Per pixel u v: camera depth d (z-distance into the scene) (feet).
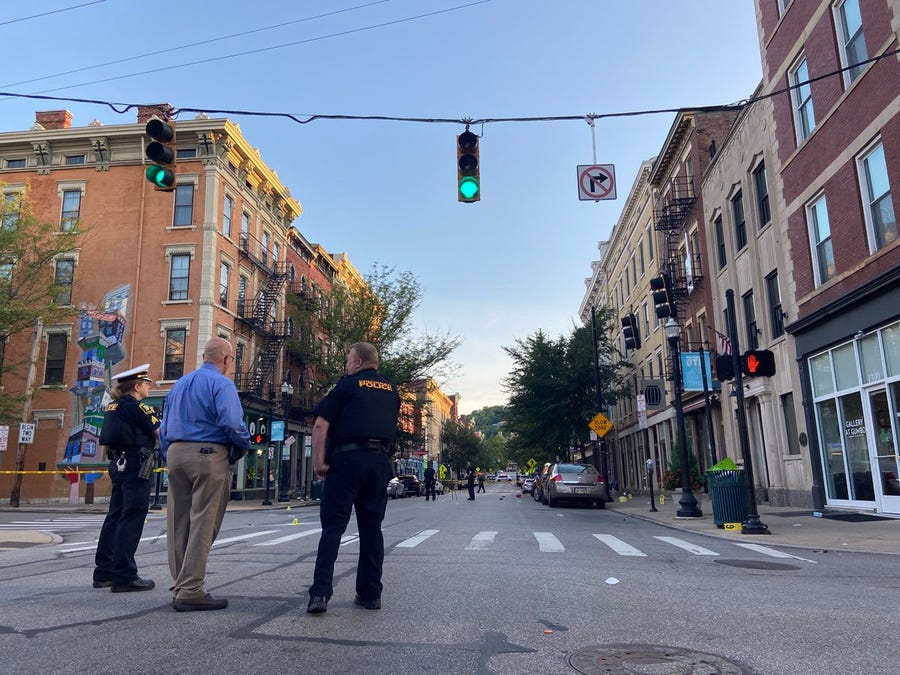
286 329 125.70
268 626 13.92
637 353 129.39
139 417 18.34
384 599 17.10
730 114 83.76
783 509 55.67
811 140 52.01
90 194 103.24
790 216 55.98
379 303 132.67
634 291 128.98
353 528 40.55
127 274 100.42
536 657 12.17
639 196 120.88
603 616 15.52
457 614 15.48
